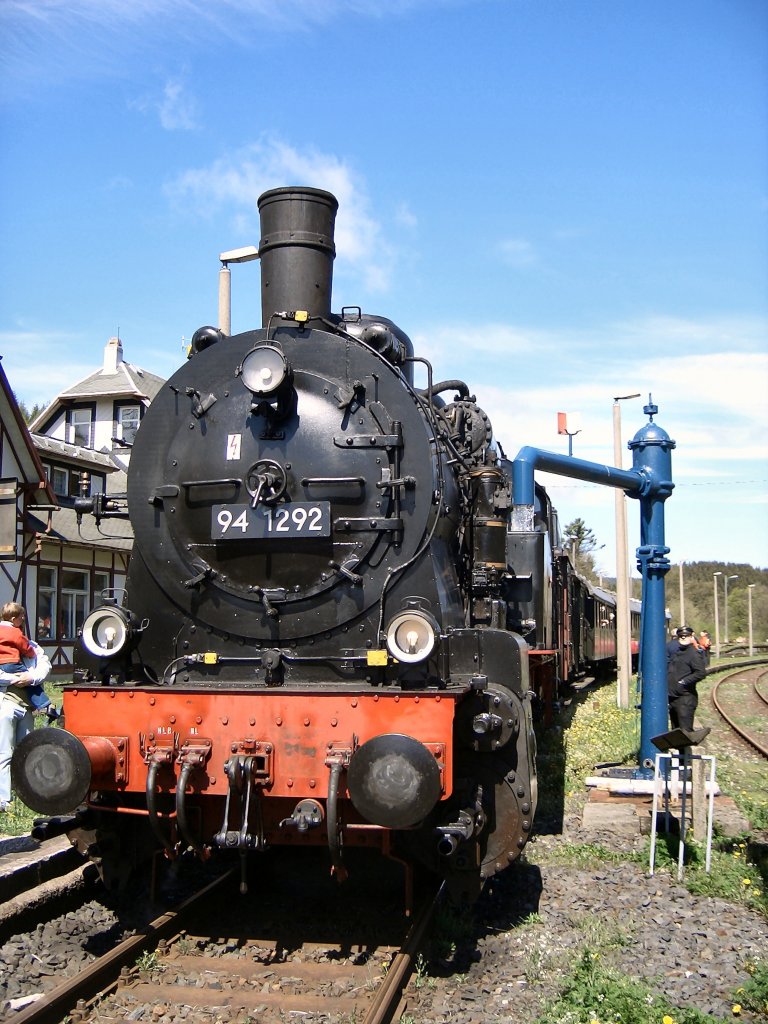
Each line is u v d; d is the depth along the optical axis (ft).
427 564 20.70
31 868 21.75
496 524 25.07
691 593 351.05
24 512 67.72
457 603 22.88
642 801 30.01
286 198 24.11
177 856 19.75
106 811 20.66
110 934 19.83
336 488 20.99
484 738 19.75
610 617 91.35
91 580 79.77
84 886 22.35
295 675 21.03
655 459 34.35
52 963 18.22
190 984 17.34
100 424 105.19
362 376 21.49
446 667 19.72
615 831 28.22
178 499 22.02
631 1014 15.81
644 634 33.99
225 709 18.86
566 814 30.25
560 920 20.58
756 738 53.88
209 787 18.80
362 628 20.81
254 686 20.79
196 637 21.79
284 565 21.09
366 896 22.30
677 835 27.40
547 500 38.01
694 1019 15.56
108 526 82.79
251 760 18.07
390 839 19.58
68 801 18.08
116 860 21.18
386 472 20.85
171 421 22.67
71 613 77.20
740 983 17.46
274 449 21.36
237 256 43.19
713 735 53.98
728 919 20.90
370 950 19.01
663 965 18.25
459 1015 15.96
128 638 21.45
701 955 18.83
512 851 19.71
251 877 23.62
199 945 19.29
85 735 19.65
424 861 19.85
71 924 20.04
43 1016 15.40
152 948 18.92
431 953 18.44
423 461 20.90
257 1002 16.57
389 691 18.29
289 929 20.12
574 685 73.05
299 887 23.06
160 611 22.17
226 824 17.76
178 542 21.91
